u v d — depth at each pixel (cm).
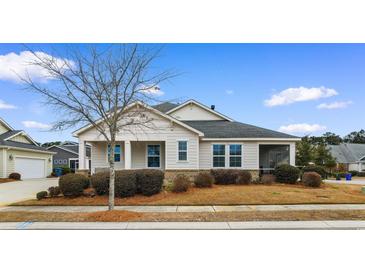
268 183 1989
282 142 2172
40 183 2503
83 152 2034
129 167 2020
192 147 2053
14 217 1094
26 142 3566
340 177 3616
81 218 1060
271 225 956
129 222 1006
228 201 1416
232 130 2322
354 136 8538
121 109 1227
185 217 1066
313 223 978
